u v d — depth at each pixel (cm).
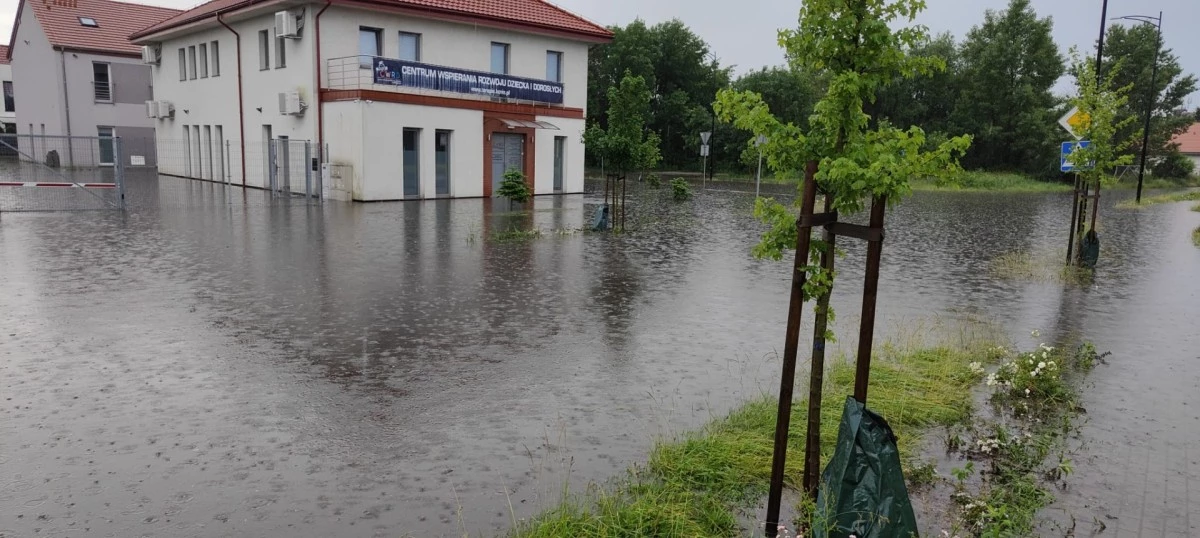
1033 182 5656
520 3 3225
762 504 470
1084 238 1510
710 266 1426
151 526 439
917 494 494
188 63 3538
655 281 1259
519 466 527
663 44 6500
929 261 1605
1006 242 1992
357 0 2647
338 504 468
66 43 4238
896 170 377
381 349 820
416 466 525
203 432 579
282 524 443
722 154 6056
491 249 1577
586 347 844
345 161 2647
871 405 636
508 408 644
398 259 1423
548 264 1406
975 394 706
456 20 2870
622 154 1892
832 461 409
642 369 764
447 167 2848
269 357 781
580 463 532
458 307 1033
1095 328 992
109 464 520
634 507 443
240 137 3167
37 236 1620
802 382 711
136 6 4738
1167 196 4428
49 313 948
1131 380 761
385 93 2605
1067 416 648
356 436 577
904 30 402
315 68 2669
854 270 1435
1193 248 1881
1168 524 464
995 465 540
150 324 905
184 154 3700
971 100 6456
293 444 559
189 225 1872
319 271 1280
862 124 413
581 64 3303
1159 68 7081
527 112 3059
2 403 633
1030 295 1225
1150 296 1227
